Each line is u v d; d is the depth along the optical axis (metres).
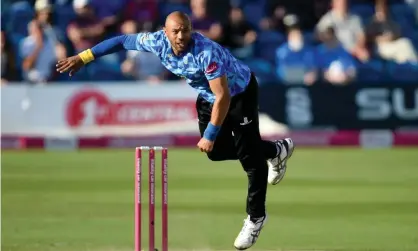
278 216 29.69
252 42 55.34
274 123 50.22
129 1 57.03
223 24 56.50
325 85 50.41
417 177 38.78
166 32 19.09
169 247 24.52
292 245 24.77
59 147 49.56
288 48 54.03
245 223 21.30
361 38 55.03
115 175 39.25
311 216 29.59
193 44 19.19
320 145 50.31
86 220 28.83
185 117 49.94
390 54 55.38
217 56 19.11
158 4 57.41
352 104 50.44
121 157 45.78
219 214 30.02
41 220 28.83
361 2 58.84
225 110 19.12
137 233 19.23
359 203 32.16
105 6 56.94
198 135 49.84
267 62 55.41
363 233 26.62
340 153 47.75
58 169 41.28
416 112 50.62
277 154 22.34
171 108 49.88
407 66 55.03
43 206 31.55
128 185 36.38
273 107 50.25
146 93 49.81
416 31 59.56
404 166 42.44
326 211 30.53
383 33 56.00
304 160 44.78
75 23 55.22
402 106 50.66
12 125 49.47
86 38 55.00
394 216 29.52
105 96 49.78
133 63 53.06
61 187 35.91
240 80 20.20
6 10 55.31
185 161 44.28
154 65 53.00
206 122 21.14
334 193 34.44
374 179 38.19
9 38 54.34
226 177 38.97
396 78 54.75
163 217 19.31
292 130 50.31
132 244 24.72
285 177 38.88
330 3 58.97
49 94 49.62
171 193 34.56
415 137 50.47
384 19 56.59
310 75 53.50
